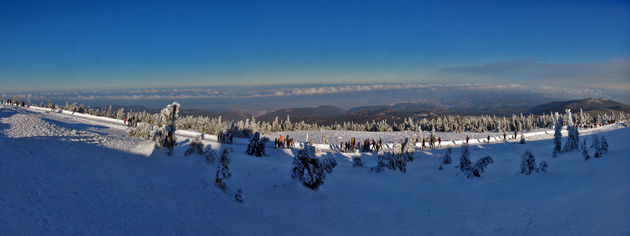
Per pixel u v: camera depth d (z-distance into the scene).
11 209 7.04
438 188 18.06
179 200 10.69
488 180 18.19
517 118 87.50
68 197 8.49
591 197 10.77
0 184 7.93
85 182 9.78
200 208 10.57
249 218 10.99
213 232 9.25
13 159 9.84
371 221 13.05
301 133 65.00
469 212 13.40
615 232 7.29
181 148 20.64
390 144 43.31
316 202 14.07
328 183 17.38
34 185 8.52
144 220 8.68
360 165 24.52
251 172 16.53
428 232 11.34
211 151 16.28
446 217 13.06
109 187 9.95
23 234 6.38
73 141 14.49
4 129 14.71
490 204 13.98
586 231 8.08
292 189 14.74
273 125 83.88
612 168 14.30
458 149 36.06
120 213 8.62
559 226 9.13
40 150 11.53
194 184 12.47
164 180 12.23
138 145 17.22
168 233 8.43
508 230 10.15
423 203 15.55
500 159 26.20
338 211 13.62
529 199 13.35
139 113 71.81
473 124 99.62
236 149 27.03
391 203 15.58
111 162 12.54
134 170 12.48
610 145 22.66
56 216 7.45
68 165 10.75
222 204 11.38
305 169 15.34
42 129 16.48
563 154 23.81
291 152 28.81
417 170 23.48
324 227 11.72
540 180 16.22
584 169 16.20
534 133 52.28
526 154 18.28
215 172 14.31
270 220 11.28
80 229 7.30
